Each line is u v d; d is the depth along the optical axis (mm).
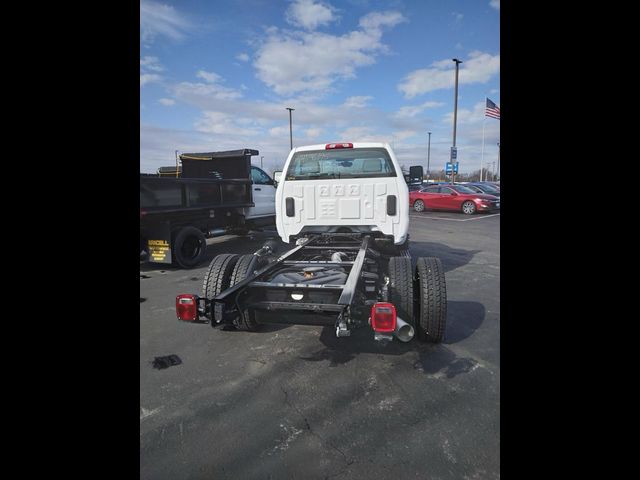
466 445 2309
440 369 3234
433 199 18406
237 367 3342
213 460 2229
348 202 5301
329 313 3303
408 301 3590
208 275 3863
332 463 2195
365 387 2982
